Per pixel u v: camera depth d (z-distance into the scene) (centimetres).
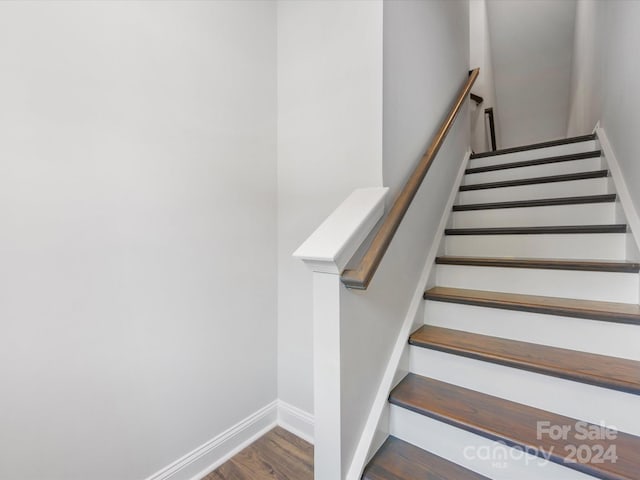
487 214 220
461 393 130
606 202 183
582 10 312
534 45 391
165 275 135
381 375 132
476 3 380
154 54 130
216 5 153
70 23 108
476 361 131
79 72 110
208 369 152
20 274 99
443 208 215
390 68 141
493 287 172
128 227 123
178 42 138
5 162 96
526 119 444
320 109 160
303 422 175
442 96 205
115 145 119
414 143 166
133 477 126
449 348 135
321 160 161
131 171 124
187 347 143
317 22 160
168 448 137
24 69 99
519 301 145
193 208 145
